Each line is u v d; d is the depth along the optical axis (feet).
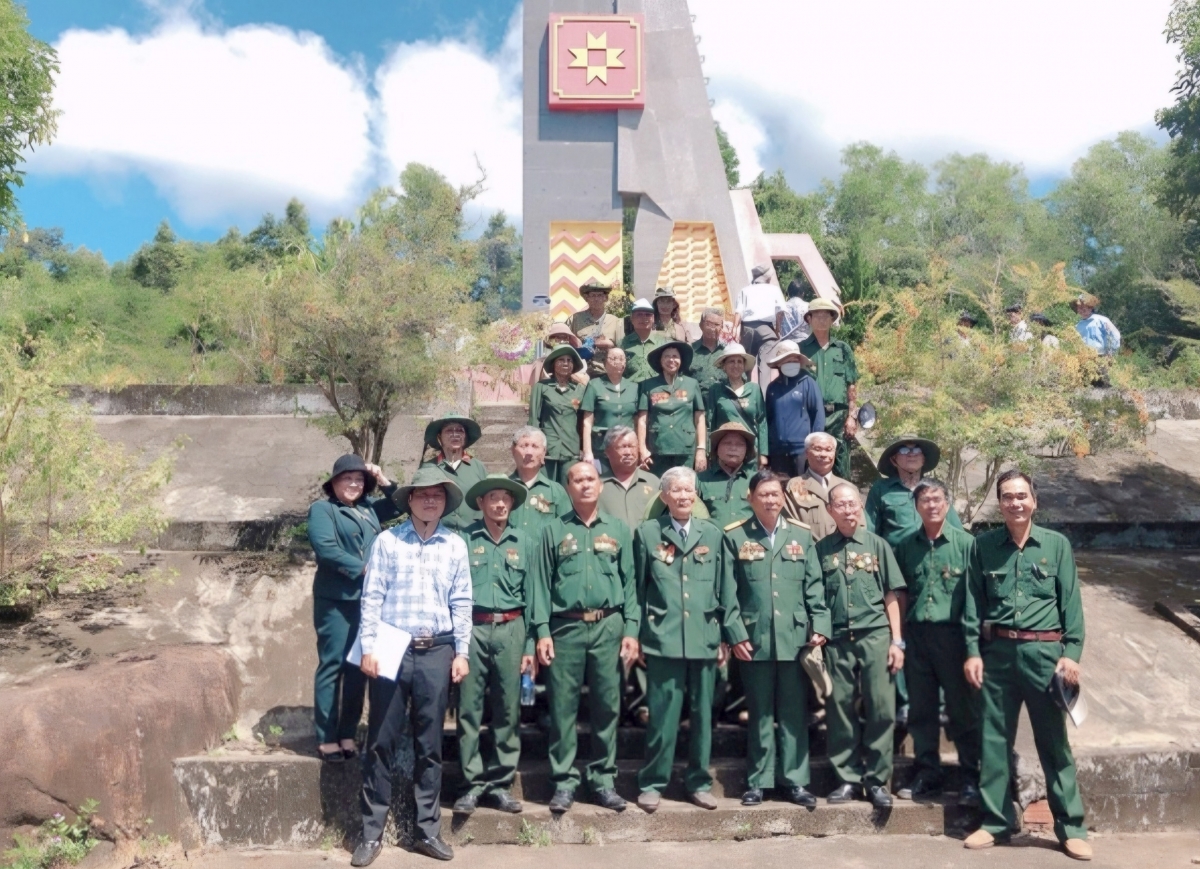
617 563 19.51
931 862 17.76
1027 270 31.01
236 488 32.37
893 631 19.67
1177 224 109.40
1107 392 31.50
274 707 21.71
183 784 18.72
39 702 17.63
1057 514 33.65
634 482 22.45
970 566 19.40
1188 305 61.26
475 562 19.10
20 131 34.14
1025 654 18.58
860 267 70.33
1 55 32.09
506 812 18.67
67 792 17.08
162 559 27.86
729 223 48.60
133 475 24.91
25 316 64.03
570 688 19.01
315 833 18.67
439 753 17.99
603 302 32.83
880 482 22.56
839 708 19.63
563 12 49.08
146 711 18.61
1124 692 23.38
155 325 73.97
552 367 26.76
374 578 18.11
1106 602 27.73
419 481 18.11
